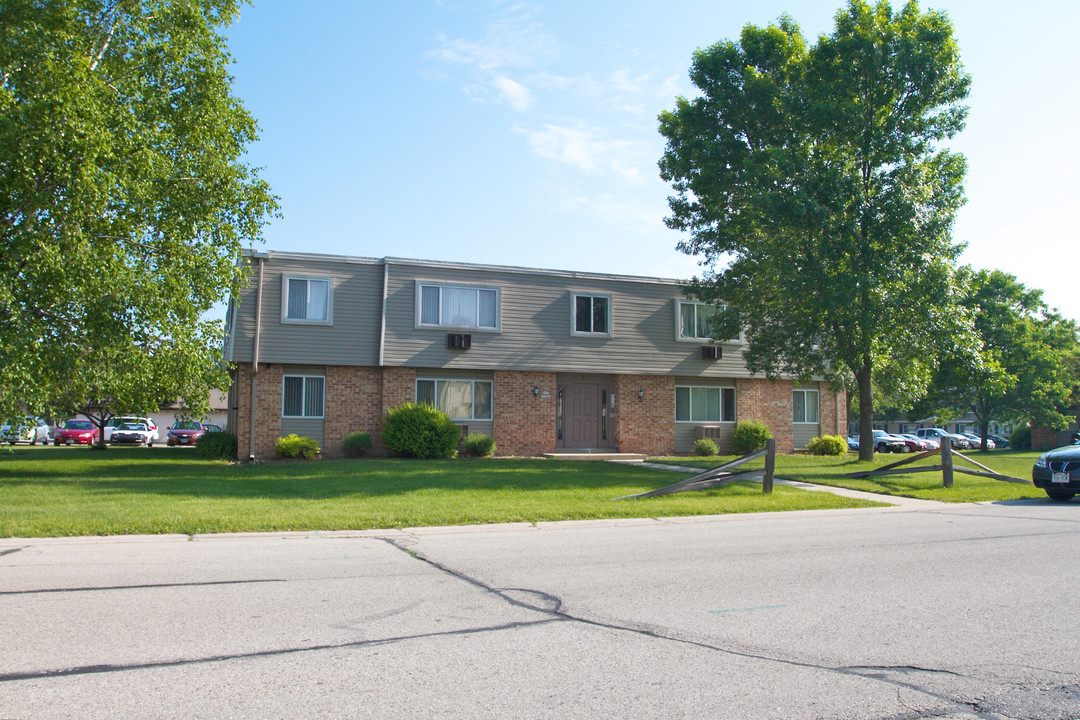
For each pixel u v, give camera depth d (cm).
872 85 2139
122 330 1692
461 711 412
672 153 2452
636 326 2797
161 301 1742
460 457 2458
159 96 1873
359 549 942
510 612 625
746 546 978
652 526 1194
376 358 2475
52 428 4553
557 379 2753
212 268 1895
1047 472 1579
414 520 1165
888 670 489
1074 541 1022
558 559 873
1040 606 657
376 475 1783
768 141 2223
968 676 479
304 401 2434
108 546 948
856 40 2083
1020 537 1062
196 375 1838
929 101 2158
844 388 2795
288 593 687
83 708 410
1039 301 4575
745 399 2981
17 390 1559
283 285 2398
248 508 1238
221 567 811
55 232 1587
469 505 1326
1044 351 4441
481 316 2605
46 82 1543
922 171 2112
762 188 2130
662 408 2844
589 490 1584
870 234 2088
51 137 1491
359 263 2492
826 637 561
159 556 879
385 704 421
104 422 3403
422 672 475
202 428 4344
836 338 2308
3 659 492
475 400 2617
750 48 2259
